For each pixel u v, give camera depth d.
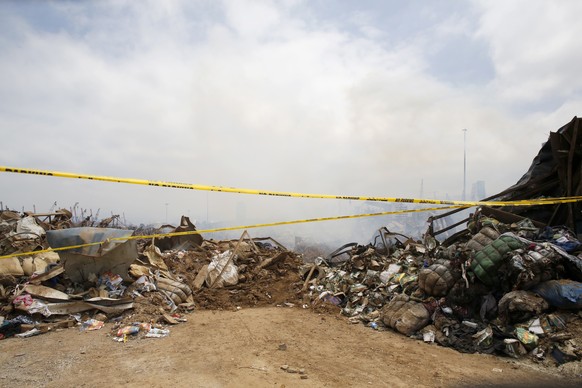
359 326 8.12
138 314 8.27
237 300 10.41
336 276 11.32
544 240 7.79
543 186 9.75
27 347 6.42
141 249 13.15
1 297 8.27
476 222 9.60
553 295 6.33
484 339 6.43
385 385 4.85
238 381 4.83
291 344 6.60
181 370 5.23
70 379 4.96
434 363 5.74
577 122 8.75
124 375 5.07
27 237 11.16
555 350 5.75
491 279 7.20
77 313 8.12
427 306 7.54
